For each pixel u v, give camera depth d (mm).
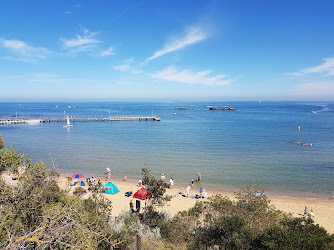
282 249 7938
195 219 13469
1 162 8898
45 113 181250
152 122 109062
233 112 192000
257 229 10609
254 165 35906
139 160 39250
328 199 23891
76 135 67062
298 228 9695
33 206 7227
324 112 177875
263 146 50625
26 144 52812
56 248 4926
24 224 6797
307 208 21531
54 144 53000
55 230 5020
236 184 28344
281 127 85438
